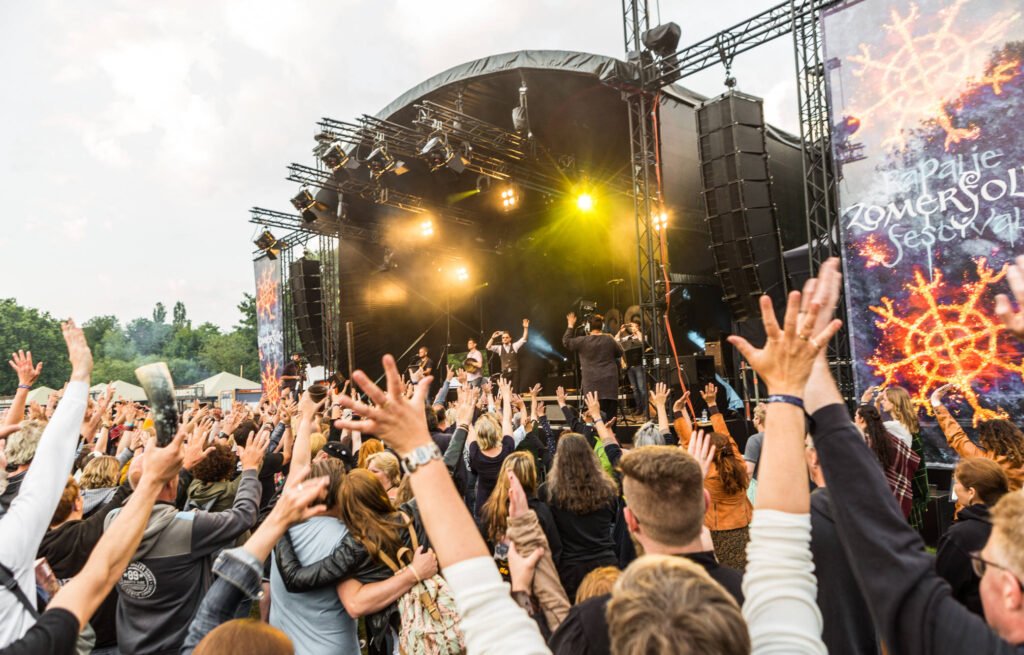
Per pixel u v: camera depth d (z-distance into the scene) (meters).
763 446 1.12
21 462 2.81
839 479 1.05
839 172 6.89
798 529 1.08
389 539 2.40
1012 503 1.04
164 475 1.38
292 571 2.34
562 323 19.23
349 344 17.72
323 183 15.52
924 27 6.38
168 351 92.81
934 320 6.23
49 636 1.11
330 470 2.46
